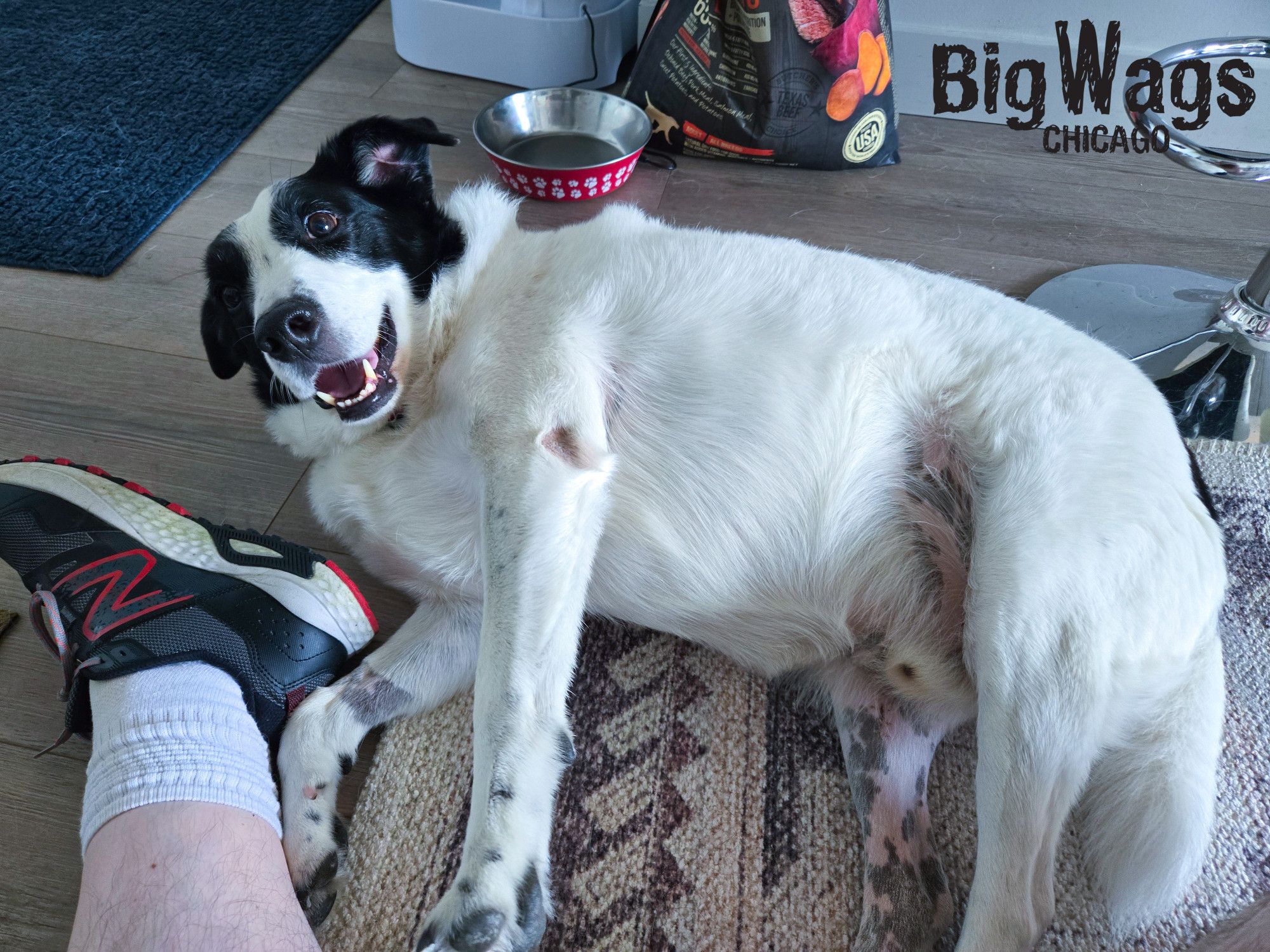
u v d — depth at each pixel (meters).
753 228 2.55
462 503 1.41
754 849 1.30
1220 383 2.09
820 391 1.34
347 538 1.56
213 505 1.76
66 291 2.22
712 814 1.34
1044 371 1.33
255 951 0.96
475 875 1.09
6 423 1.88
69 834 1.28
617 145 2.78
